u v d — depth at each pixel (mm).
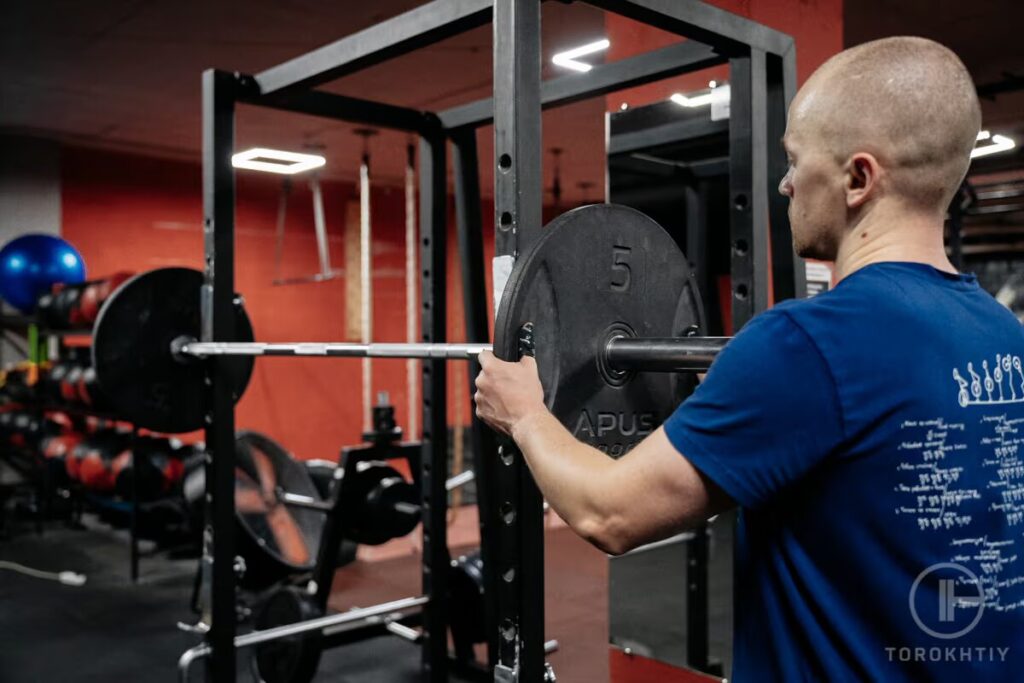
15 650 3012
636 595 2314
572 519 815
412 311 3438
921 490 723
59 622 3324
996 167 2988
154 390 1973
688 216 2240
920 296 755
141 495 4008
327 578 2447
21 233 5414
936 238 800
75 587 3803
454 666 2543
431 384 2355
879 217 788
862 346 716
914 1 2977
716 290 2234
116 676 2770
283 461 3398
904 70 761
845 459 723
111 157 5750
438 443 2373
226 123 1866
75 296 4359
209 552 1916
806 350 715
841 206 806
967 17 3139
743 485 722
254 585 3357
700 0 1346
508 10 1026
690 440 736
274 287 6238
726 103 2012
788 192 862
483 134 4426
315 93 2020
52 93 4594
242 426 5961
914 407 718
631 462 768
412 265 3471
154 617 3389
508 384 917
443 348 1220
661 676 2209
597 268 1032
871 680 728
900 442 716
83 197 5645
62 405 4477
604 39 3268
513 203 1024
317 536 3459
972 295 807
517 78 1021
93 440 4395
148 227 5895
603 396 1049
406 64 4031
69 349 5070
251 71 4281
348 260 6562
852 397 708
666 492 744
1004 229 3234
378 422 2520
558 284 983
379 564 4230
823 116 798
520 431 900
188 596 3680
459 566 2535
